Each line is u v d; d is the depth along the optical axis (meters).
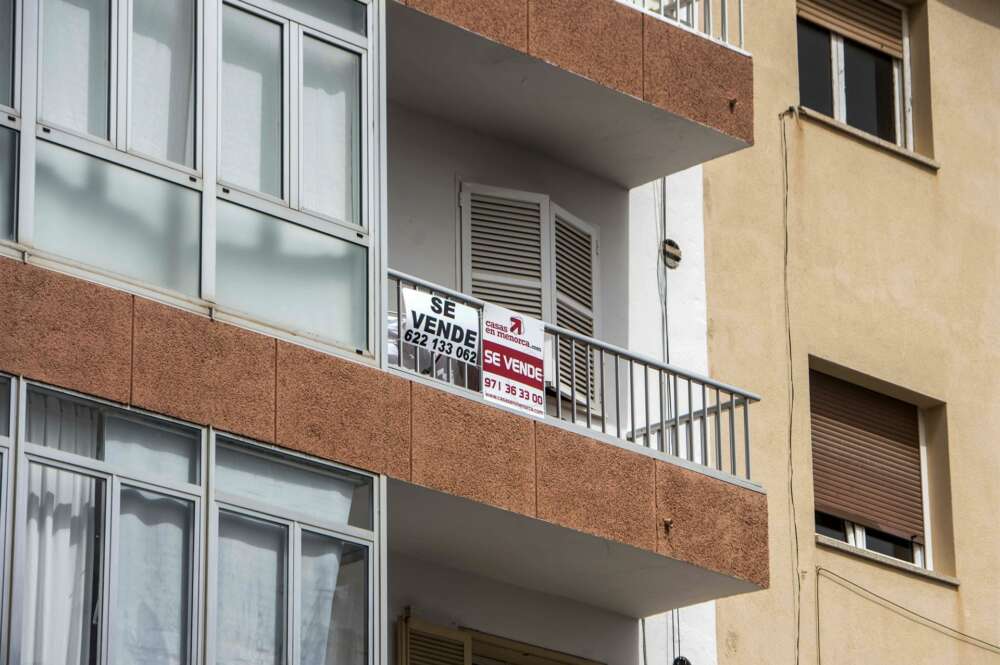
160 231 19.22
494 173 24.91
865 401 28.14
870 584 26.94
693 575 23.12
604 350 22.89
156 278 19.12
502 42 23.19
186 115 19.61
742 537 23.19
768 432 26.81
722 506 23.11
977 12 30.72
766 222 27.67
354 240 20.52
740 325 26.97
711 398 26.45
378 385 20.39
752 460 26.59
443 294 21.48
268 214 19.97
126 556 18.27
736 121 25.20
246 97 20.08
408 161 24.22
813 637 26.28
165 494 18.64
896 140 29.88
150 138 19.33
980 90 30.41
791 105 28.47
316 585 19.42
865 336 27.98
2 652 17.31
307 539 19.47
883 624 26.88
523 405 21.77
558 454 21.88
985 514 28.33
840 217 28.31
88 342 18.50
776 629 26.05
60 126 18.80
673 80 24.72
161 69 19.53
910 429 28.48
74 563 17.95
